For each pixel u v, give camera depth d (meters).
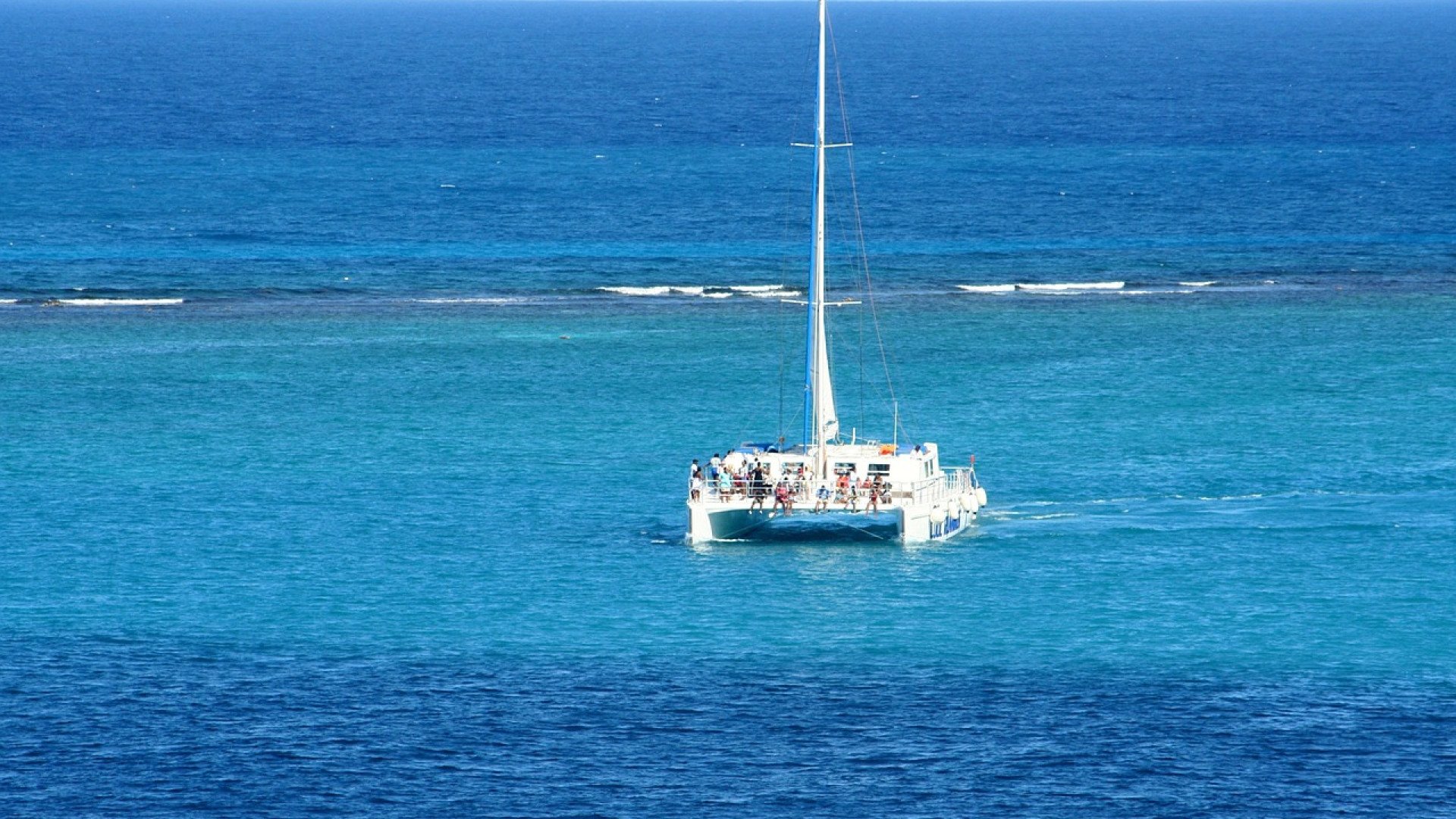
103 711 175.75
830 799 157.75
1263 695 181.25
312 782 160.38
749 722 174.50
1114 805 156.38
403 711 176.88
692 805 156.50
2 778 160.12
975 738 170.75
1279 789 159.38
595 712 176.88
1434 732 171.88
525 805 156.38
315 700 179.38
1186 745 168.62
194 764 163.75
